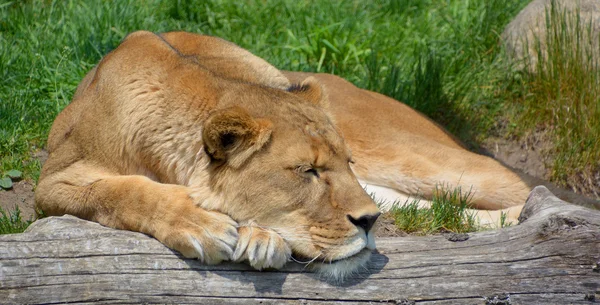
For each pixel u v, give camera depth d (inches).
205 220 266.1
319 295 262.8
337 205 270.2
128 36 370.9
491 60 571.5
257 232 263.9
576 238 273.0
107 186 302.4
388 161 427.2
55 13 556.7
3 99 463.5
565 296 263.1
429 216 374.9
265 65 380.2
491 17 586.2
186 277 261.6
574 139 514.0
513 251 274.5
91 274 258.8
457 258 272.7
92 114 331.3
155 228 273.7
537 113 535.8
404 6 639.8
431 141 438.9
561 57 528.7
